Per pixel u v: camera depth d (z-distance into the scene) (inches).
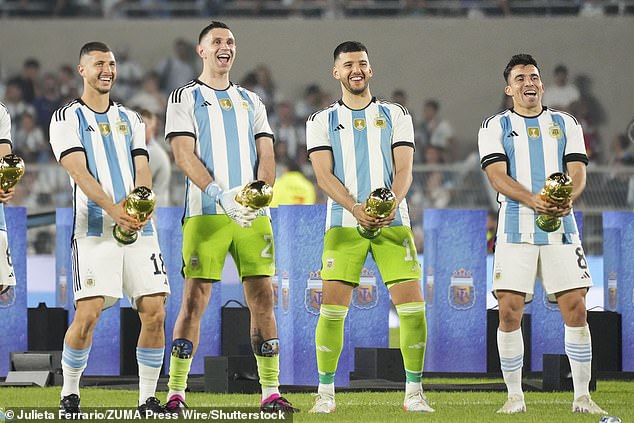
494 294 979.9
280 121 2974.9
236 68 3041.3
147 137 1770.4
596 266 2315.5
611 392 1168.2
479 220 1336.1
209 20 3061.0
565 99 2982.3
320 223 1164.5
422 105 3038.9
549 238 954.1
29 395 1119.6
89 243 882.1
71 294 1389.0
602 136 2972.4
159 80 3031.5
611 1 3024.1
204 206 920.3
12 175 882.1
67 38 3046.3
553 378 1179.3
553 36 3019.2
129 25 3048.7
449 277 1334.9
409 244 962.7
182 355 921.5
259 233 925.8
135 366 1353.3
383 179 970.7
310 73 3046.3
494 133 977.5
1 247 929.5
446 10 3078.2
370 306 1299.2
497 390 1176.2
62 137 895.1
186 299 924.6
